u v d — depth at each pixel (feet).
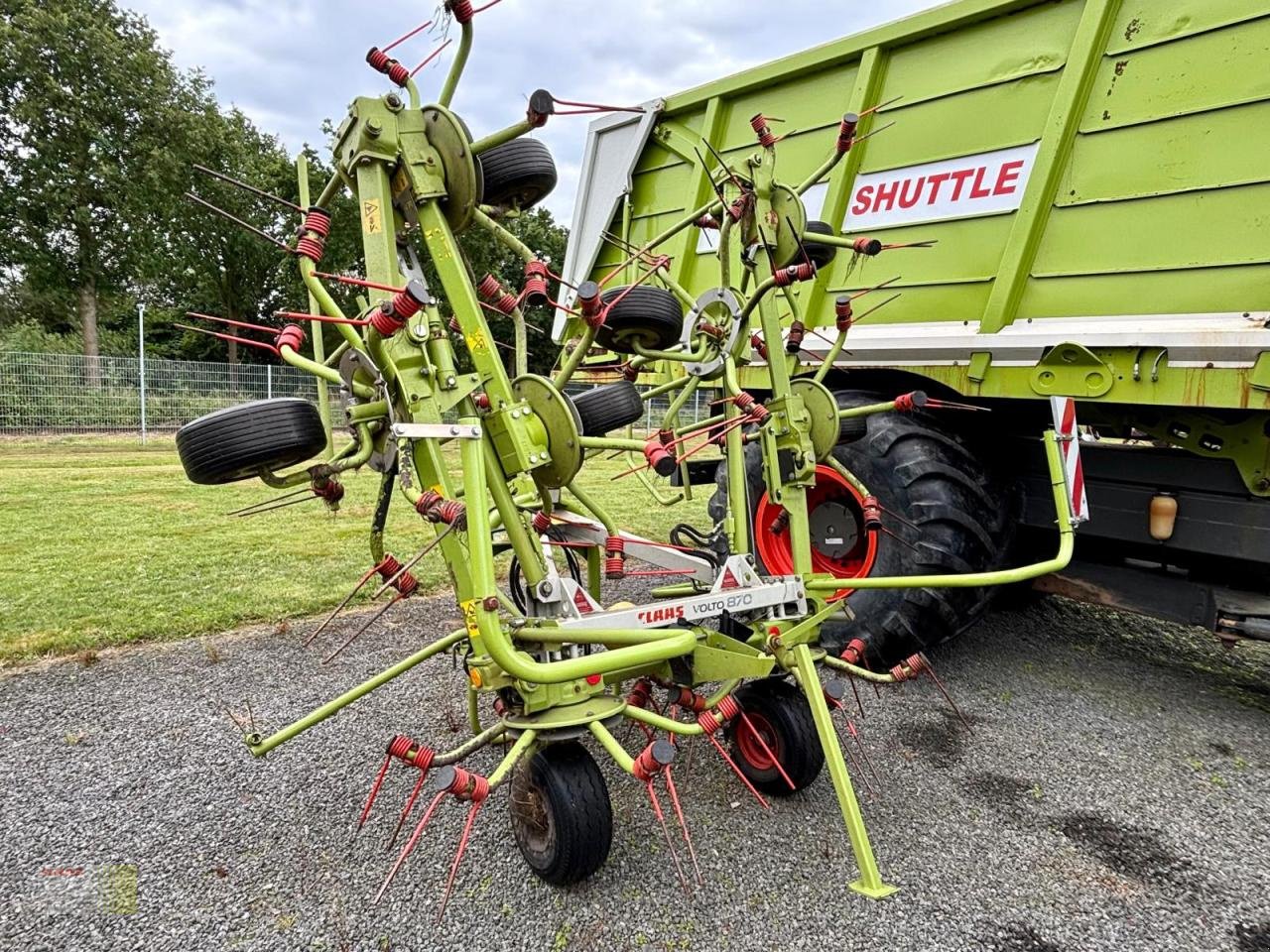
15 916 6.44
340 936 6.24
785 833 7.72
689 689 7.95
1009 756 9.57
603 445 7.70
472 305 7.22
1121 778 9.00
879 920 6.46
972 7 11.27
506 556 18.08
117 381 52.60
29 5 77.61
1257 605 9.75
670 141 16.40
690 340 9.35
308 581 17.06
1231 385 8.59
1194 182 9.19
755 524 13.17
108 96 82.69
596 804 6.48
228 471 6.67
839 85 13.38
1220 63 9.01
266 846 7.48
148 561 18.62
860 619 11.31
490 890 6.82
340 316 6.73
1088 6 10.02
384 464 7.36
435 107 7.34
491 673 6.70
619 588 17.48
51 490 30.04
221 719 10.32
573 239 18.70
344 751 9.46
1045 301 10.53
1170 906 6.72
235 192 94.12
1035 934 6.33
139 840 7.57
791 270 7.74
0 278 98.89
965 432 11.98
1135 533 10.59
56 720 10.25
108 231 84.94
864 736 10.09
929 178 11.95
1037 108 10.72
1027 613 16.05
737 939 6.22
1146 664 13.01
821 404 8.77
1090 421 10.78
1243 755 9.64
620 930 6.31
